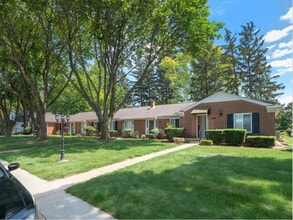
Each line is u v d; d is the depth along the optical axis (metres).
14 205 2.91
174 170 6.77
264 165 7.14
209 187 5.13
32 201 3.12
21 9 13.82
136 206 4.29
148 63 16.81
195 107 19.83
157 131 21.84
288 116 31.06
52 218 4.08
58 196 5.26
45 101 18.98
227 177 5.80
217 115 18.53
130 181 5.83
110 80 16.23
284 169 6.58
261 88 36.75
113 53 15.73
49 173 7.30
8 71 19.91
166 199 4.52
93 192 5.14
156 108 26.75
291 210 3.86
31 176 7.21
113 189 5.23
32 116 21.89
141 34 15.36
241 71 37.31
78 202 4.81
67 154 10.83
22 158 10.38
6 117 26.84
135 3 12.66
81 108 39.06
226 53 37.97
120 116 28.22
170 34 15.47
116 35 14.70
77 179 6.71
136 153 10.63
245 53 37.66
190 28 14.47
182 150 11.47
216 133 15.61
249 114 16.92
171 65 35.19
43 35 16.73
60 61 18.11
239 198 4.43
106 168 8.02
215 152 10.49
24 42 17.77
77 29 14.37
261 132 16.22
